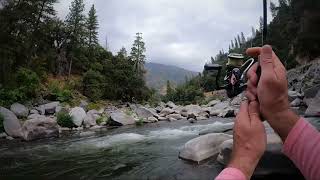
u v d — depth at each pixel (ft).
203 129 44.57
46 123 47.11
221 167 17.70
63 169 24.22
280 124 2.19
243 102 2.41
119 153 28.86
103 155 28.63
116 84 140.46
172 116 74.74
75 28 149.18
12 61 101.09
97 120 66.49
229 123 52.70
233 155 2.24
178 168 19.26
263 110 2.25
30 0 112.98
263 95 2.23
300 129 2.15
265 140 2.22
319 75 64.39
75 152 31.53
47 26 123.75
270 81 2.19
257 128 2.22
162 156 24.82
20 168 25.41
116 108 110.93
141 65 189.88
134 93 142.82
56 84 118.11
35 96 95.09
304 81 67.82
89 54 157.79
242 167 2.13
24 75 92.12
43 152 32.78
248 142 2.21
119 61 150.20
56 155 30.40
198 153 19.80
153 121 68.59
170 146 30.19
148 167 21.59
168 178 18.21
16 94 82.58
